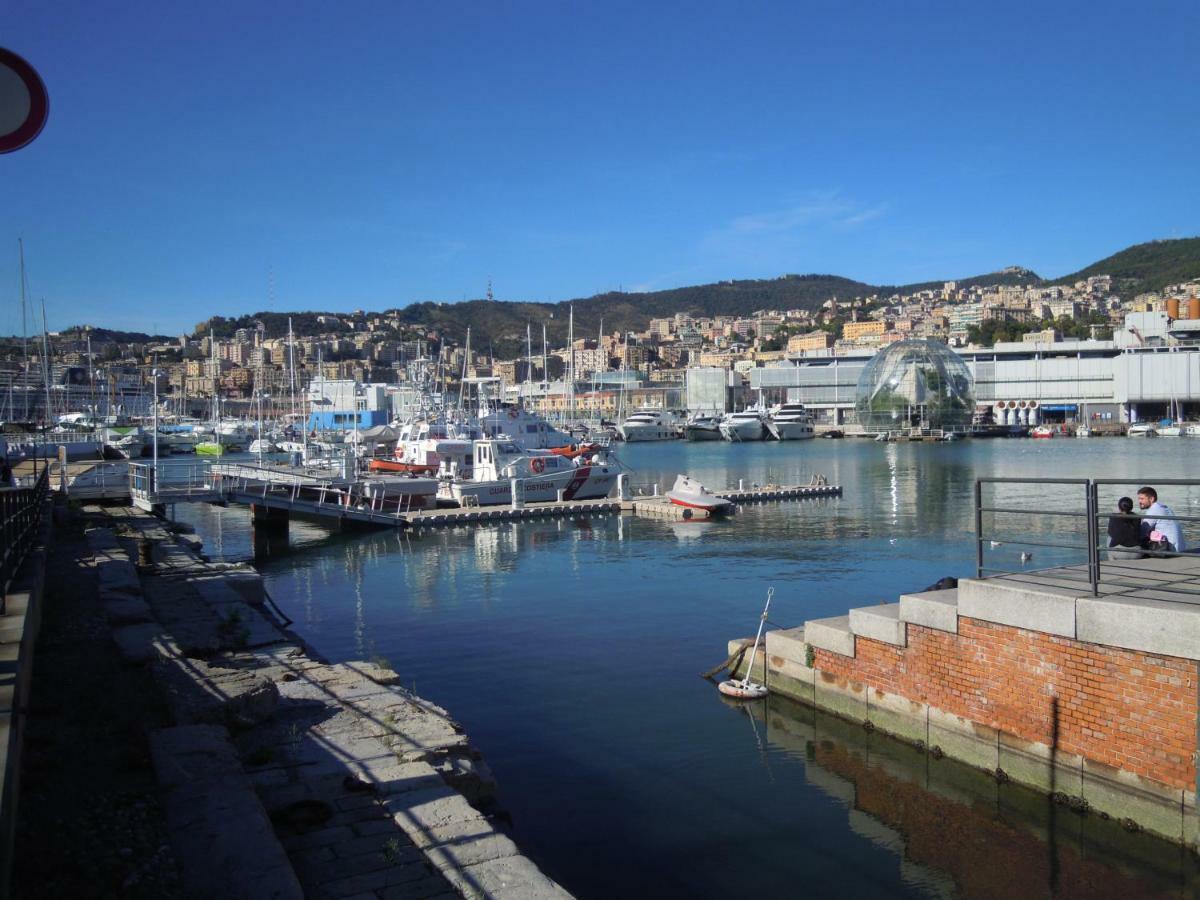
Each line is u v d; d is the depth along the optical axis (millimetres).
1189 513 46344
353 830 8297
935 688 12617
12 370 123438
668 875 10297
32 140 6977
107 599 17766
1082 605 10539
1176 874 9602
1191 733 9531
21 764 8211
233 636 16328
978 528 12312
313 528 45531
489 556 35969
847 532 41938
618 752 13953
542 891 7223
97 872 6820
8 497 13289
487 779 10555
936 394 159500
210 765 8867
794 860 10617
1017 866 10320
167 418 142750
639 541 39688
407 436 61281
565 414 159500
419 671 18812
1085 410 169750
